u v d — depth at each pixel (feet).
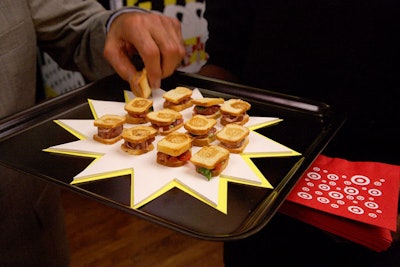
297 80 1.98
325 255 1.77
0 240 1.87
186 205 1.43
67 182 1.55
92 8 2.10
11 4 1.81
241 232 1.27
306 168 1.53
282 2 1.92
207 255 3.34
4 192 1.83
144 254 3.34
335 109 1.87
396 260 1.58
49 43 2.12
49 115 1.93
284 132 1.81
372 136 1.82
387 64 1.73
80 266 3.21
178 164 1.63
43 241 2.06
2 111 1.85
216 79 2.14
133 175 1.58
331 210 1.35
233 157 1.68
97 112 1.96
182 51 1.95
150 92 2.05
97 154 1.71
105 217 3.74
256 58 2.07
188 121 1.85
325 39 1.85
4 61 1.82
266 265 1.96
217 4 2.16
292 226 1.85
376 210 1.35
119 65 1.94
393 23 1.69
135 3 3.11
